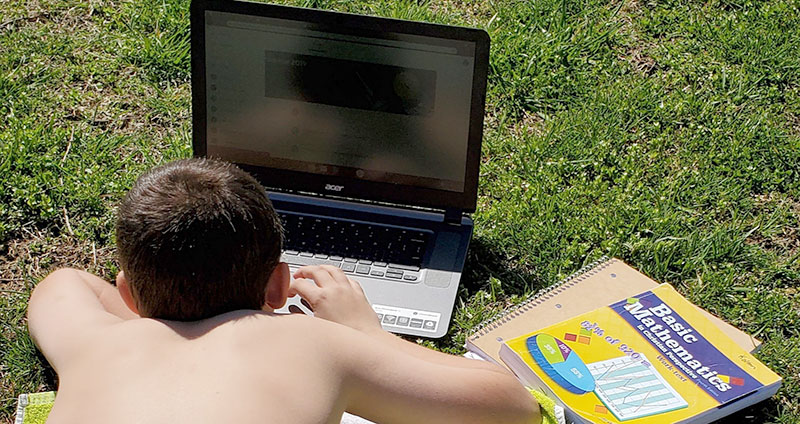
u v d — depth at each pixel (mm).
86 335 1902
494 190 3211
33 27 3834
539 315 2615
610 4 4055
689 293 2857
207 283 1812
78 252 2941
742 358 2420
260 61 2697
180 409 1637
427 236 2748
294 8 2631
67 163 3236
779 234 3084
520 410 2018
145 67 3670
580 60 3746
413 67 2627
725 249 2973
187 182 1872
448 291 2633
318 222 2779
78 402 1716
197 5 2668
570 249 2959
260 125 2766
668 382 2350
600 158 3330
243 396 1671
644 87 3631
